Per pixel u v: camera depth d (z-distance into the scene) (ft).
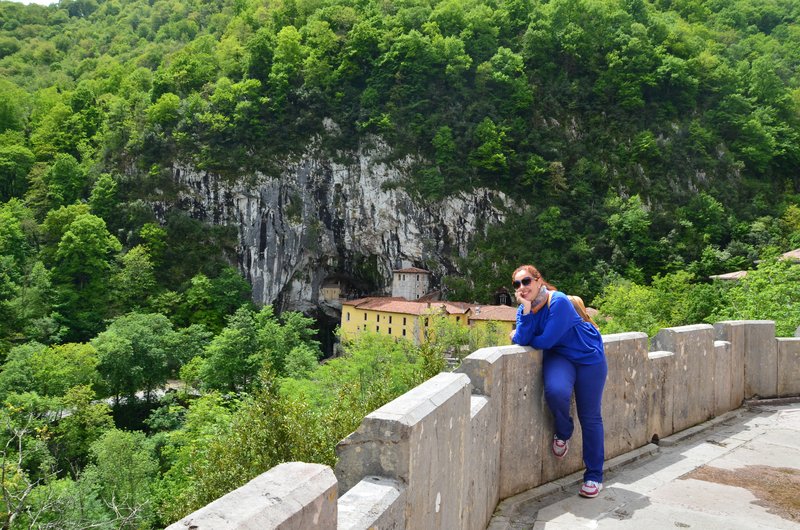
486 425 13.83
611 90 333.01
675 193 311.88
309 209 301.63
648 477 18.54
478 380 14.61
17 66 494.18
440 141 295.48
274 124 307.37
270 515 5.02
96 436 118.62
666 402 23.29
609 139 322.34
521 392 16.42
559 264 285.43
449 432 10.33
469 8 360.69
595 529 14.24
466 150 306.55
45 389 148.15
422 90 313.12
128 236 299.38
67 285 267.59
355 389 54.70
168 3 553.64
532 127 324.19
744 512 15.55
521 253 290.76
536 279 16.71
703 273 270.26
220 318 277.23
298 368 161.99
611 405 20.06
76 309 264.11
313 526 5.65
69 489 62.03
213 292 281.74
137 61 441.27
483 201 300.81
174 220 302.04
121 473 89.97
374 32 321.11
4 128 369.30
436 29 328.29
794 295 89.40
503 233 296.51
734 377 28.73
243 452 46.52
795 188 330.13
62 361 153.89
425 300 277.23
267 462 44.73
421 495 8.75
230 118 312.50
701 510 15.65
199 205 306.35
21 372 145.38
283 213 301.84
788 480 18.31
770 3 453.99
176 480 87.04
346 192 301.22
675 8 437.17
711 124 332.39
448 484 10.29
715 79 343.26
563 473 18.26
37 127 375.66
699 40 368.48
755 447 22.20
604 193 312.29
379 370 113.91
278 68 316.19
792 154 327.26
